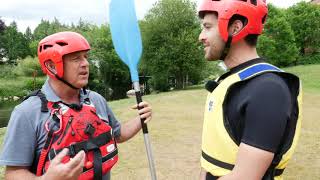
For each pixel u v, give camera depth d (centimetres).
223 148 155
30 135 199
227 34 161
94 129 206
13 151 196
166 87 3300
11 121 201
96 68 4016
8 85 4278
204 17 171
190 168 606
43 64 213
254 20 160
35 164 205
